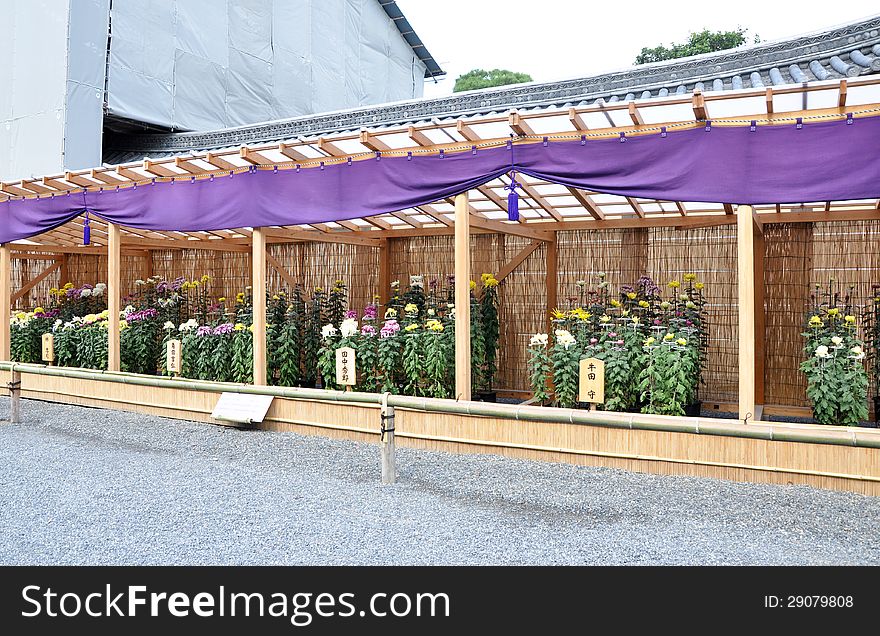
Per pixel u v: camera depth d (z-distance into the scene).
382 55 24.81
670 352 6.59
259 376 7.71
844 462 5.18
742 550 4.21
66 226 10.47
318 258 10.76
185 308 11.12
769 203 5.43
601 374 6.33
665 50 35.91
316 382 9.89
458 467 6.05
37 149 15.61
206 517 4.90
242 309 9.48
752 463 5.45
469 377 6.61
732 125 5.51
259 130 14.47
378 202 6.95
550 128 6.13
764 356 7.93
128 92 16.20
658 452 5.76
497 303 9.28
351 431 7.18
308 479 5.82
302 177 7.36
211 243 10.38
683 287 8.34
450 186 6.57
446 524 4.70
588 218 8.70
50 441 7.29
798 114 5.33
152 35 16.69
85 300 12.21
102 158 16.98
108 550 4.31
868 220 7.48
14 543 4.44
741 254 5.53
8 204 9.80
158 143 16.58
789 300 7.82
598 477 5.68
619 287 8.63
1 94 16.45
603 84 10.20
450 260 9.74
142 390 8.69
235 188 7.76
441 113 11.80
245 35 19.09
